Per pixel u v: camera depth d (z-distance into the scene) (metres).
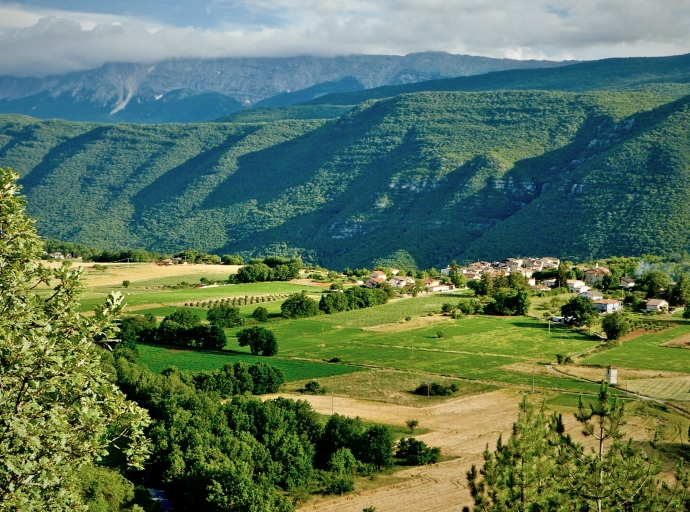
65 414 30.42
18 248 30.81
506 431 102.94
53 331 30.72
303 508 76.88
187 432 86.75
